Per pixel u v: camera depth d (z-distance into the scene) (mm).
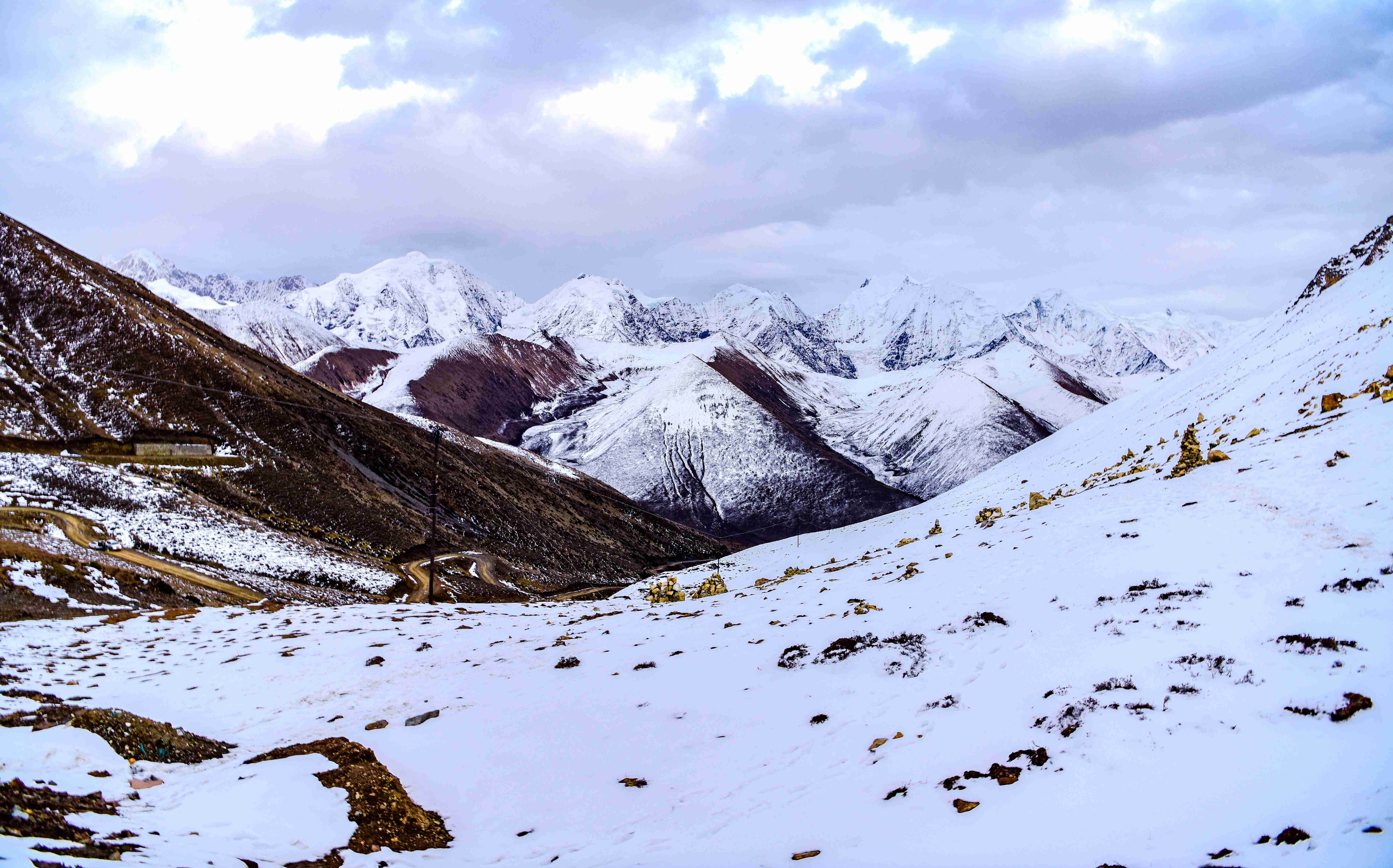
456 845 14289
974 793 12594
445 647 30062
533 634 32656
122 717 18078
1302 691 12469
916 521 75000
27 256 130000
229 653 29797
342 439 139750
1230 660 14125
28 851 10023
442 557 116500
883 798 13320
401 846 13859
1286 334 73250
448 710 22156
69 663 27391
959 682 17281
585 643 29047
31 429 99938
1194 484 29172
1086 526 28438
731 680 21312
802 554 77688
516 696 22812
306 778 15531
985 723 14969
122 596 50406
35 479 80562
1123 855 9992
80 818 12336
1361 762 10328
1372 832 8672
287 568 81500
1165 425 63375
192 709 22875
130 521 78125
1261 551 19250
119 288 141250
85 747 16109
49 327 120875
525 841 14328
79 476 84562
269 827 13430
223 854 11969
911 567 31203
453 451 179250
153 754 17203
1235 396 57531
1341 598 15305
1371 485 21031
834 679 19609
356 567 91375
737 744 17188
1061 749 13109
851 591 30781
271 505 105375
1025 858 10469
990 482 90625
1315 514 20531
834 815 13133
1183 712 12992
